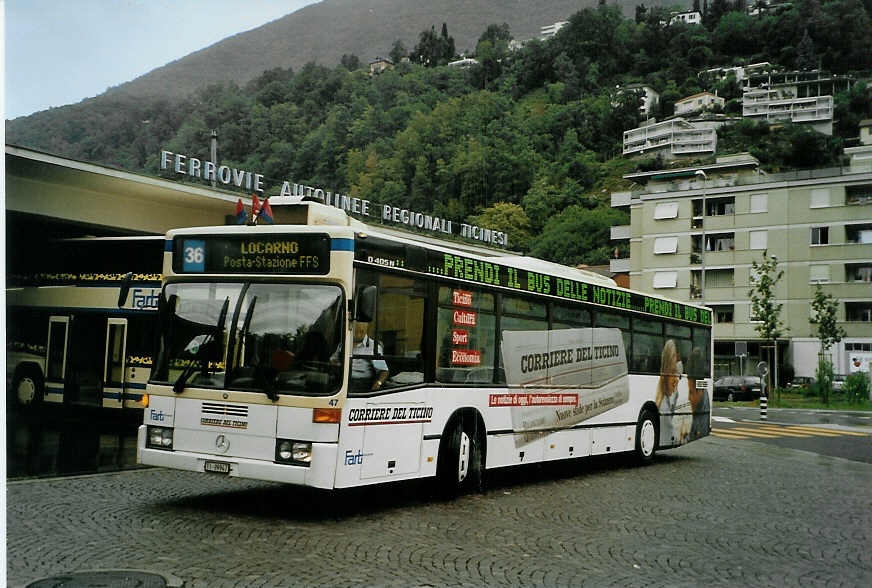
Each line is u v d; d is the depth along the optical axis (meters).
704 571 6.92
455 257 10.22
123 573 5.86
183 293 8.89
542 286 12.18
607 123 167.88
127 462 12.01
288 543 7.15
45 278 20.31
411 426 9.27
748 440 22.27
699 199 66.38
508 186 125.88
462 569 6.56
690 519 9.40
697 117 162.38
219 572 6.06
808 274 61.41
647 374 15.30
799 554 7.75
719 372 64.56
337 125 119.19
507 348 11.29
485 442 10.73
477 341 10.63
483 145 125.88
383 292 8.85
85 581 5.61
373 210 44.50
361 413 8.41
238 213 9.69
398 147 118.81
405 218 47.25
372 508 9.20
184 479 10.55
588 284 13.47
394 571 6.37
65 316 19.84
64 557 6.30
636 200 70.25
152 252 22.73
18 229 26.44
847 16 180.62
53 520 7.59
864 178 59.81
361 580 6.04
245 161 108.50
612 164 153.00
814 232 61.41
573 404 12.88
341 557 6.73
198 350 8.62
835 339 49.25
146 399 8.80
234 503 9.00
